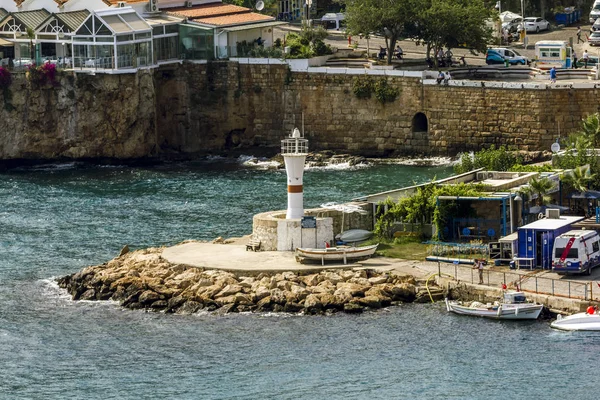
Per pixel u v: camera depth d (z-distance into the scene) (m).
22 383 147.88
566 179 192.25
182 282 169.12
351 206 182.75
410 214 182.00
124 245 196.88
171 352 153.62
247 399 141.50
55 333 160.75
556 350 149.38
